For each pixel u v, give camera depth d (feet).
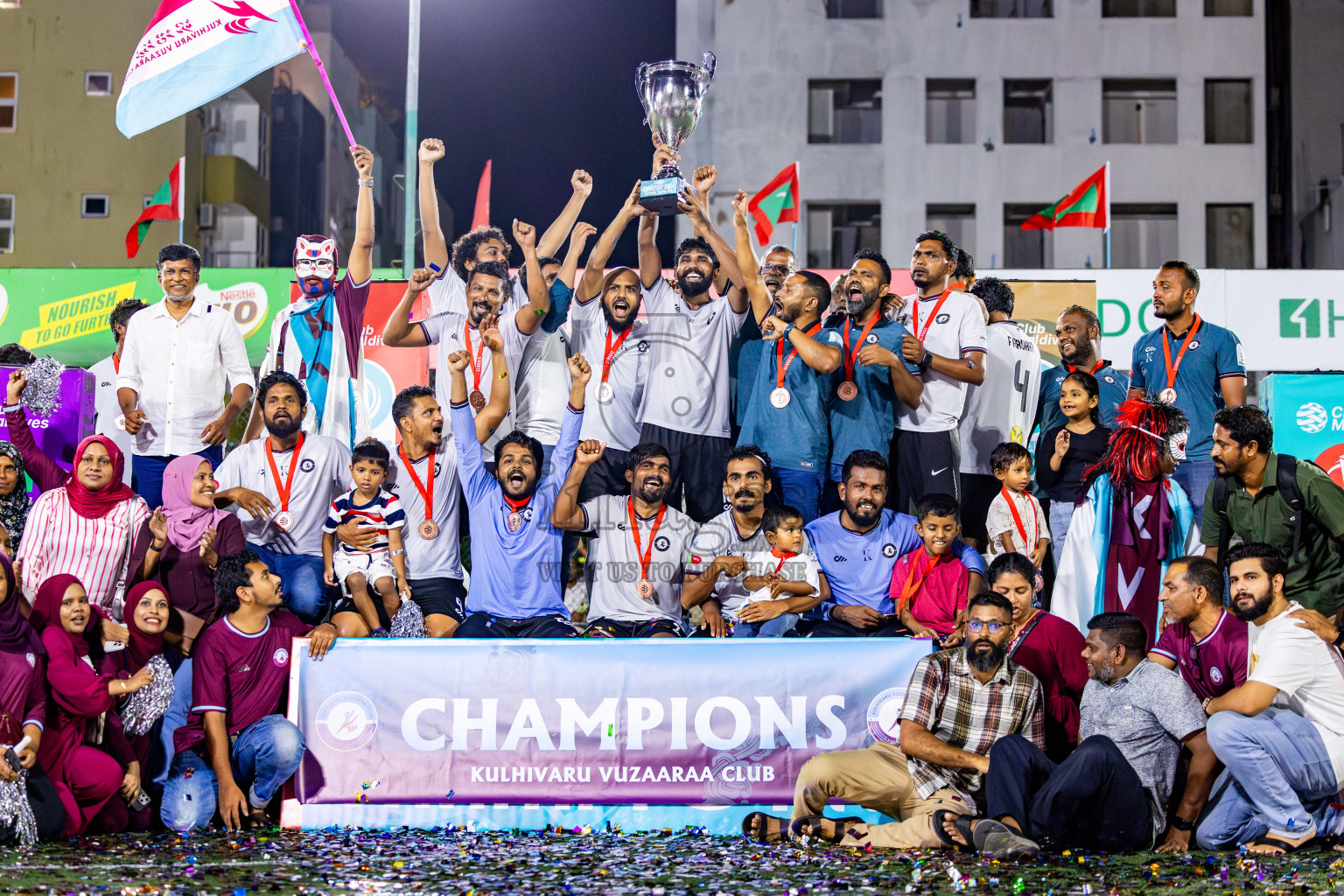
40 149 77.15
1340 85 79.30
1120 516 20.34
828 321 22.38
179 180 45.09
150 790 18.06
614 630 19.81
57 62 77.56
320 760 18.24
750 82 80.53
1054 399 23.97
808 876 14.61
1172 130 80.64
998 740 16.40
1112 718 16.72
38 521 19.52
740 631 19.99
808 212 80.48
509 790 18.17
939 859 15.65
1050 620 18.25
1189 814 16.52
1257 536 18.81
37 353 28.60
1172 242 80.33
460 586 21.57
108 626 18.02
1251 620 17.01
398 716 18.31
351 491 21.40
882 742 17.60
